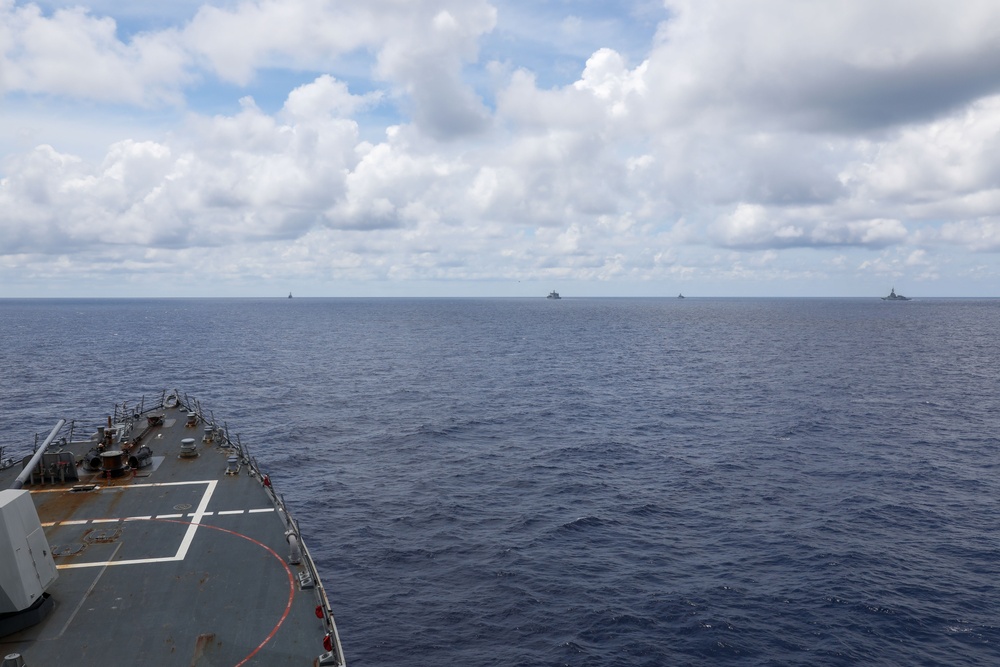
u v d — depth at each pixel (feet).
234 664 55.67
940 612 103.30
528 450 203.21
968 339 629.51
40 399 288.30
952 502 152.35
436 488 164.66
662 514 146.00
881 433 222.28
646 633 98.12
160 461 108.47
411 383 343.46
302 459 191.72
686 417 252.83
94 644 57.82
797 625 100.12
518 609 104.94
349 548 127.85
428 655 92.94
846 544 128.26
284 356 478.18
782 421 242.99
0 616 58.95
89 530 81.41
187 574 70.74
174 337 654.94
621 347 553.64
